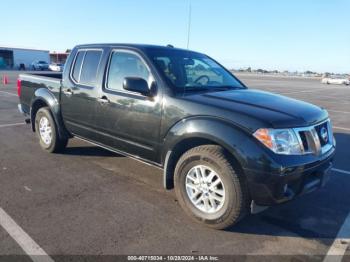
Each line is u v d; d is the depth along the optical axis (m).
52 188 4.49
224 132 3.33
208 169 3.54
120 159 5.78
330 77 49.09
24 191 4.37
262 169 3.15
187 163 3.66
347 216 3.95
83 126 5.08
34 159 5.70
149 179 4.91
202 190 3.60
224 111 3.45
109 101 4.50
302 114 3.57
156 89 3.98
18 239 3.24
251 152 3.19
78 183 4.69
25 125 8.62
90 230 3.45
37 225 3.51
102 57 4.79
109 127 4.58
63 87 5.38
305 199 4.39
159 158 4.05
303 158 3.29
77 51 5.27
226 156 3.37
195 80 4.38
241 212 3.36
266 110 3.48
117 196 4.30
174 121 3.76
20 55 57.84
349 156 6.46
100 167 5.36
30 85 6.27
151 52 4.32
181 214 3.86
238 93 4.16
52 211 3.84
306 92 24.36
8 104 12.40
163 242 3.28
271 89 25.67
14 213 3.76
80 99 5.02
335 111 13.43
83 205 4.01
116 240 3.28
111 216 3.76
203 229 3.55
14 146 6.51
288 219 3.85
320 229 3.64
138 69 4.28
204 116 3.53
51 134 5.82
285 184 3.20
